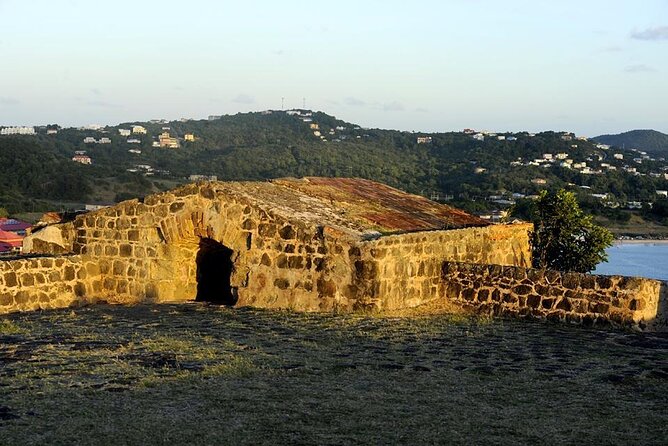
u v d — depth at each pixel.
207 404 7.52
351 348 10.82
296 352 10.47
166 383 8.39
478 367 9.61
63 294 15.84
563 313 13.46
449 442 6.37
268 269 15.33
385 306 14.46
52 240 17.44
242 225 15.62
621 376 9.16
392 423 6.92
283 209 15.54
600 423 7.03
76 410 7.26
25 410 7.27
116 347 10.57
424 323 13.16
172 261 16.56
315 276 14.81
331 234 14.62
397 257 14.70
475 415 7.26
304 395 7.94
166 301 16.42
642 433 6.71
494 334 12.16
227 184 16.30
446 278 15.41
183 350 10.40
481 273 14.72
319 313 14.39
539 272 13.87
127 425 6.79
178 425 6.79
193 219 16.20
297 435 6.52
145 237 16.67
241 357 9.95
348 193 18.98
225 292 17.67
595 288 13.17
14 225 43.94
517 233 19.16
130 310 15.03
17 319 13.72
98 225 17.08
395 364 9.70
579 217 28.09
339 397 7.89
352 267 14.43
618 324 12.88
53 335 11.76
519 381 8.84
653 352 10.77
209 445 6.24
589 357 10.34
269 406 7.46
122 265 16.83
